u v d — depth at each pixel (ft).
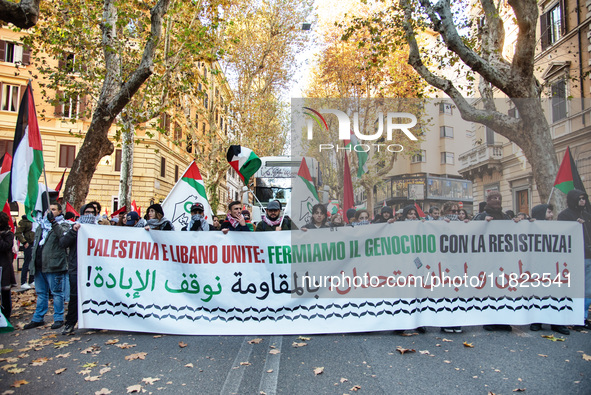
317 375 12.80
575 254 18.44
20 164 21.33
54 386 12.09
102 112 33.91
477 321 17.83
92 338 17.17
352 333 17.88
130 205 48.03
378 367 13.46
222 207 165.37
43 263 19.08
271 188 48.73
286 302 17.53
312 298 17.58
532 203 28.66
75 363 14.03
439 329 18.61
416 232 18.07
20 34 84.53
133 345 16.08
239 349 15.58
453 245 18.11
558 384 11.98
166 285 17.76
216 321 17.39
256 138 82.84
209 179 73.92
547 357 14.42
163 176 99.55
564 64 55.47
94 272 17.84
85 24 38.86
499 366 13.51
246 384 12.16
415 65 33.04
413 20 33.83
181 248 17.92
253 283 17.65
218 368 13.48
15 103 85.20
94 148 33.76
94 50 38.52
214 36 40.96
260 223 22.35
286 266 17.67
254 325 17.31
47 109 86.48
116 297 17.72
